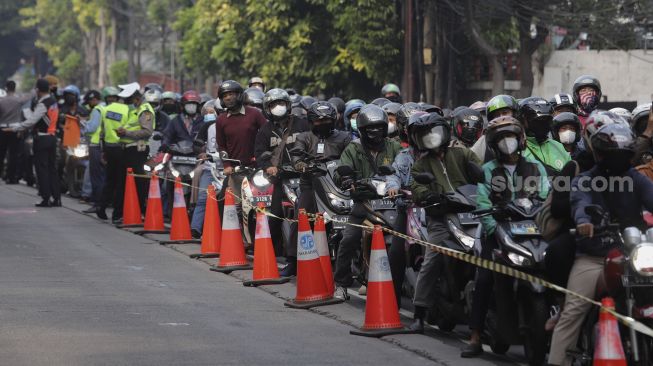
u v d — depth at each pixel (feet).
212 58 265.75
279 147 79.46
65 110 142.61
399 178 63.93
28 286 71.72
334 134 73.92
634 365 44.11
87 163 137.90
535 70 192.65
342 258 66.80
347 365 50.60
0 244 94.12
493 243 52.13
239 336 56.75
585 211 44.70
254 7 205.36
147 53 536.01
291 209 78.89
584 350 46.39
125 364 49.80
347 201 71.31
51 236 100.27
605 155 45.39
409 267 62.03
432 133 56.44
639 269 42.01
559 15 164.35
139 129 109.40
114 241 97.25
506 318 51.21
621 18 169.48
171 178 108.37
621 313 44.37
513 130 51.57
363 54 195.62
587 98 74.84
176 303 66.39
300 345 54.90
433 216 57.67
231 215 80.94
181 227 95.71
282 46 205.16
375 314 58.29
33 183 157.89
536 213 50.03
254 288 73.41
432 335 59.88
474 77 202.80
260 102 94.02
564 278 47.37
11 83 159.84
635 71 189.57
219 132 90.33
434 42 183.11
